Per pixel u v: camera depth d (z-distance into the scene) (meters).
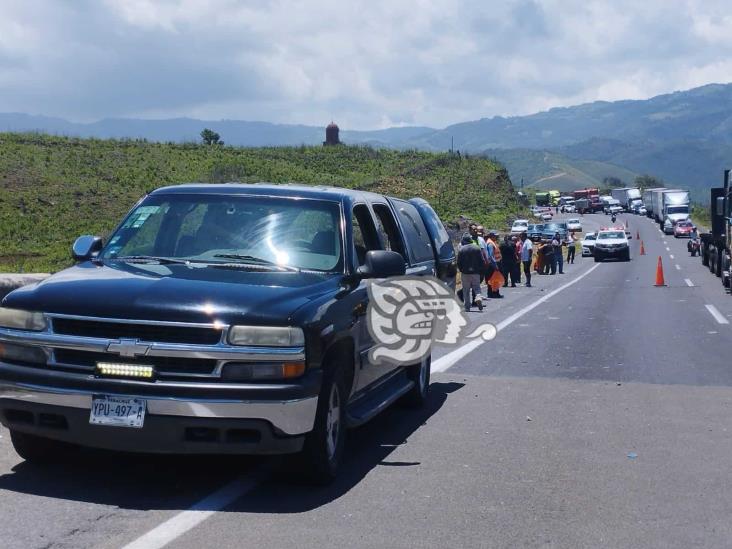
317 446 5.98
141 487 5.95
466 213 76.12
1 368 5.79
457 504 5.84
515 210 81.94
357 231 7.60
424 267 9.16
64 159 60.62
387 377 8.05
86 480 6.06
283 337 5.64
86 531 5.04
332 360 6.26
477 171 88.88
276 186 7.56
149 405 5.48
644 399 9.70
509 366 12.04
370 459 7.01
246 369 5.59
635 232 93.81
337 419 6.37
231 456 6.82
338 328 6.20
